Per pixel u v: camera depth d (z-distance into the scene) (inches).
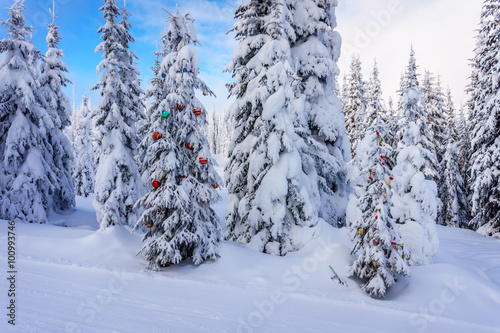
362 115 1161.4
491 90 724.0
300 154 538.6
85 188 1435.8
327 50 652.7
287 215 497.7
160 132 399.5
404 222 459.8
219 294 305.6
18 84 648.4
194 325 220.1
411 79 491.2
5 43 657.6
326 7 671.8
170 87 422.0
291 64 520.7
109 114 639.1
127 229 535.8
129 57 719.7
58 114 941.2
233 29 594.9
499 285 383.6
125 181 634.8
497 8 730.2
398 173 470.0
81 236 503.5
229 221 565.3
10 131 624.1
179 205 383.2
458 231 813.2
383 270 358.9
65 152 872.3
